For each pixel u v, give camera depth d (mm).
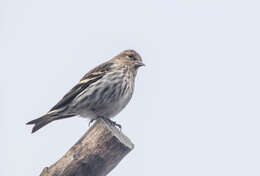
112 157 8844
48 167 8805
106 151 8781
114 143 8758
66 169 8703
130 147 8922
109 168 9016
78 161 8734
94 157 8758
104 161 8828
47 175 8672
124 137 9094
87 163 8758
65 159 8773
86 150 8758
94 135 8867
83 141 8867
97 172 8906
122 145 8781
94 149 8758
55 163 8805
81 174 8781
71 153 8812
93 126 9016
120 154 8883
